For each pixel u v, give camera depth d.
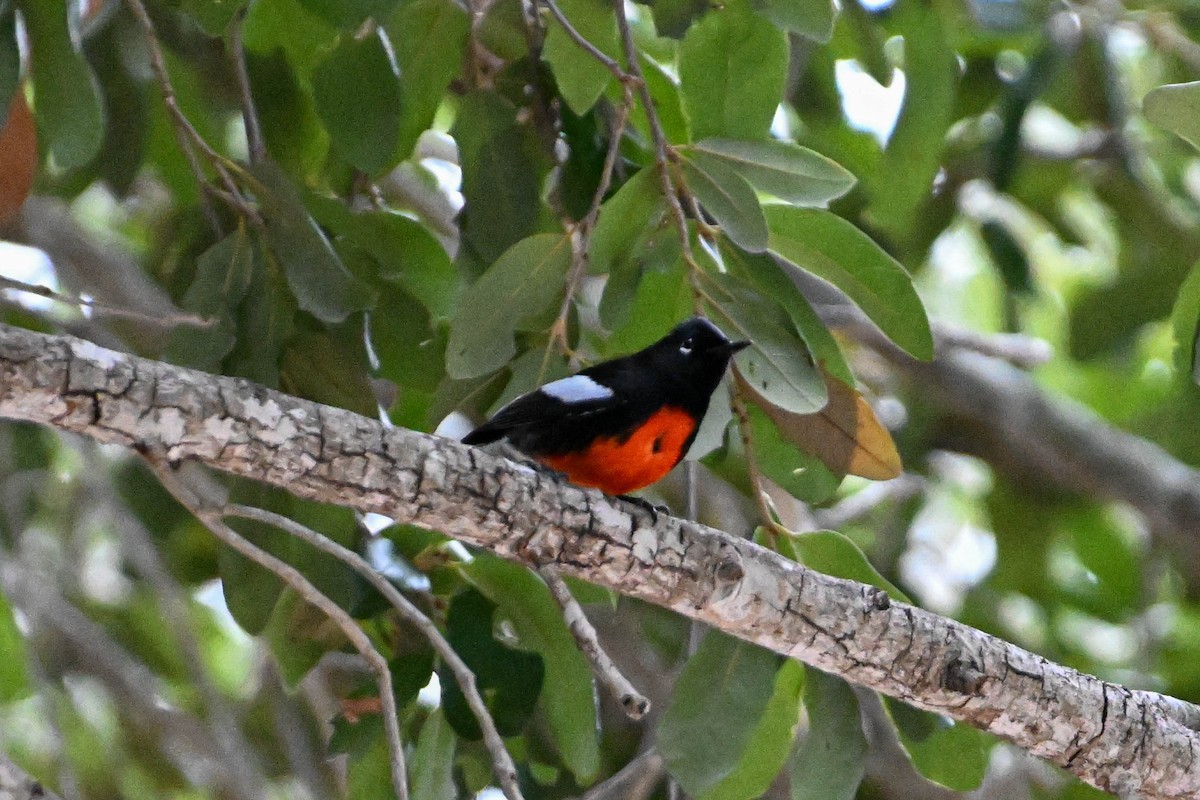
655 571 8.24
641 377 9.57
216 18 8.99
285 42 10.25
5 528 12.94
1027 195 16.50
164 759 15.05
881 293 9.48
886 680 8.77
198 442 7.08
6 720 14.35
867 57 11.73
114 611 15.58
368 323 9.91
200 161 10.29
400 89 9.24
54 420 6.80
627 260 9.30
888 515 16.97
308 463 7.32
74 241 14.10
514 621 9.82
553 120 10.24
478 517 7.79
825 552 9.58
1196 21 14.40
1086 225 19.34
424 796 9.34
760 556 8.55
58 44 8.88
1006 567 17.64
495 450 9.82
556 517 7.98
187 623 12.55
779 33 9.58
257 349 9.41
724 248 9.38
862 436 9.73
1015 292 16.17
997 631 17.06
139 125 10.85
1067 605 18.20
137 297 14.05
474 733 9.30
